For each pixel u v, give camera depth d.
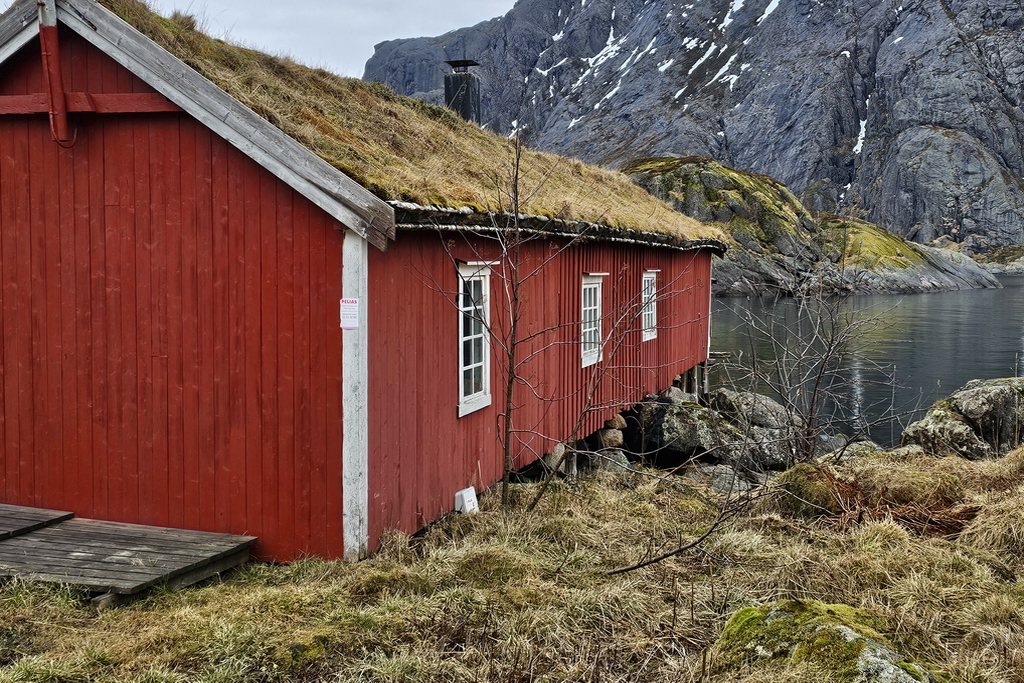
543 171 12.54
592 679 4.21
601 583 5.78
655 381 14.70
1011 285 77.62
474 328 8.05
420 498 6.98
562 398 10.08
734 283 49.62
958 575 5.73
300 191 5.93
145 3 7.20
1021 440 11.34
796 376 17.70
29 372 6.80
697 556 6.40
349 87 9.19
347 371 6.00
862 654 3.69
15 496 6.92
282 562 6.28
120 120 6.43
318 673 4.28
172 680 4.12
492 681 4.22
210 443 6.41
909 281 62.41
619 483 9.70
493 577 5.70
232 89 6.37
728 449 12.78
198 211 6.31
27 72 6.54
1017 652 4.41
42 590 5.23
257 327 6.23
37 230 6.69
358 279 5.93
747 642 4.12
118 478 6.65
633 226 12.14
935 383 22.08
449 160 8.74
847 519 7.35
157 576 5.39
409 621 4.87
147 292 6.48
